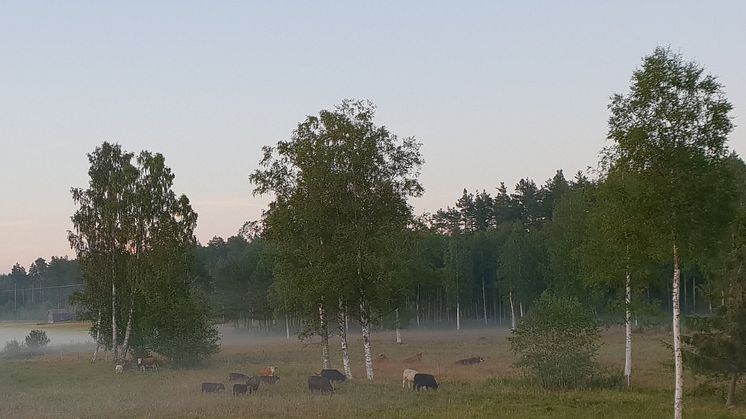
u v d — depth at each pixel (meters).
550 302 32.19
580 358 31.28
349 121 38.50
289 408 25.28
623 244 21.72
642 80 20.28
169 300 51.19
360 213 38.44
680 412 20.16
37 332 78.25
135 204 57.78
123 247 58.84
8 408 26.47
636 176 20.48
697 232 20.34
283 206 38.31
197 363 49.28
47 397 30.34
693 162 19.86
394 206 38.94
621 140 20.44
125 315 57.84
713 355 25.78
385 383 35.00
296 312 40.94
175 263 57.31
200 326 49.88
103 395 30.80
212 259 161.88
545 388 30.97
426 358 51.22
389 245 37.12
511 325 96.94
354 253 37.69
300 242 39.00
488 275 112.88
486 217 144.25
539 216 128.50
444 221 145.38
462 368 41.84
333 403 26.59
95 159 61.44
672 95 20.12
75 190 60.62
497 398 28.03
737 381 27.12
